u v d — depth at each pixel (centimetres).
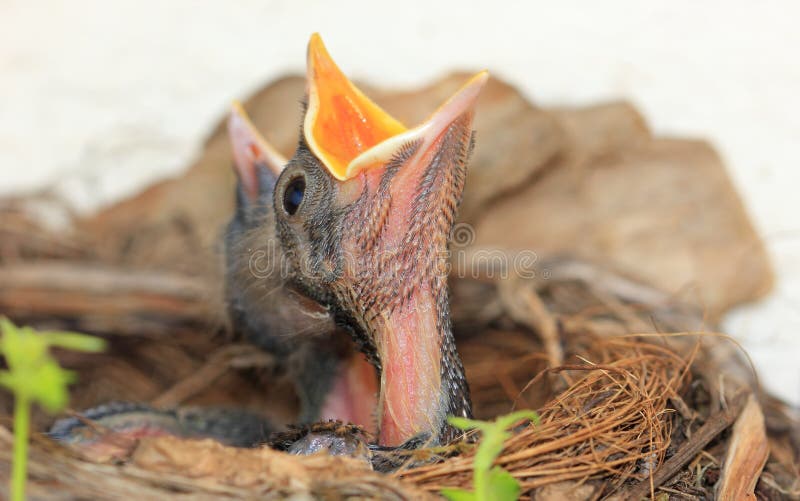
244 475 58
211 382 67
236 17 71
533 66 71
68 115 72
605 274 67
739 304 69
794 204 70
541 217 69
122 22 71
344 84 61
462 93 60
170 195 70
